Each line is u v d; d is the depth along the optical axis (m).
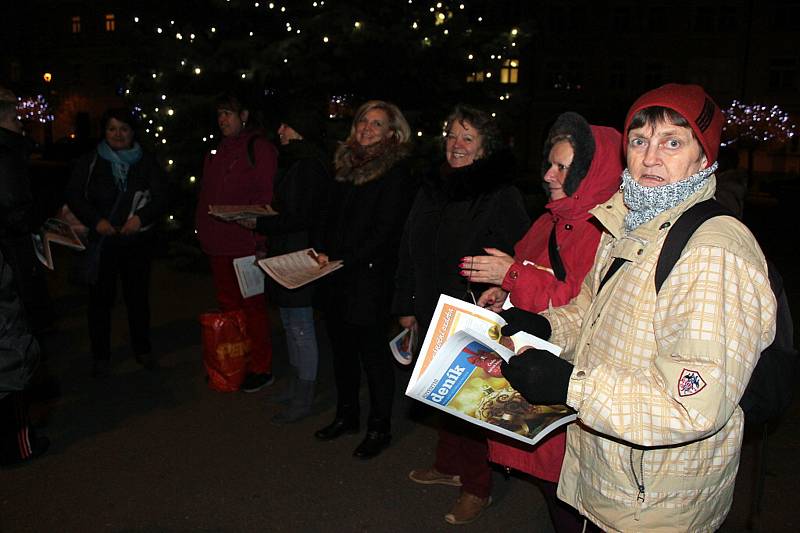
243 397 4.72
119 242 4.88
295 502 3.39
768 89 34.69
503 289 2.52
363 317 3.70
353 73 7.26
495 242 3.06
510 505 3.44
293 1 7.45
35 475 3.63
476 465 3.19
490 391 1.75
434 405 1.77
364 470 3.72
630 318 1.62
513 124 8.09
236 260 4.37
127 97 8.52
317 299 3.97
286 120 4.09
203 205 4.77
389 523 3.23
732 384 1.40
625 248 1.67
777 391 1.57
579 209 2.38
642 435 1.43
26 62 42.88
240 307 4.91
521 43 7.80
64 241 4.10
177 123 7.52
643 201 1.61
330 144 6.81
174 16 8.16
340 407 4.11
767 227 16.02
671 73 35.31
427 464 3.80
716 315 1.42
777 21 34.34
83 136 39.41
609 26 35.28
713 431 1.41
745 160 35.16
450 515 3.24
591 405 1.48
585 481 1.76
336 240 3.73
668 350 1.51
